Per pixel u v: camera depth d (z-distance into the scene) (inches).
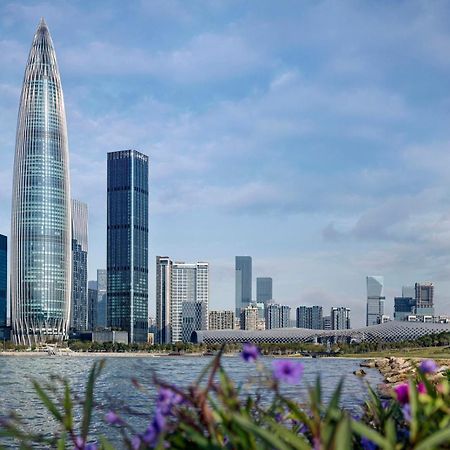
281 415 200.4
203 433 169.8
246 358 184.5
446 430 153.3
